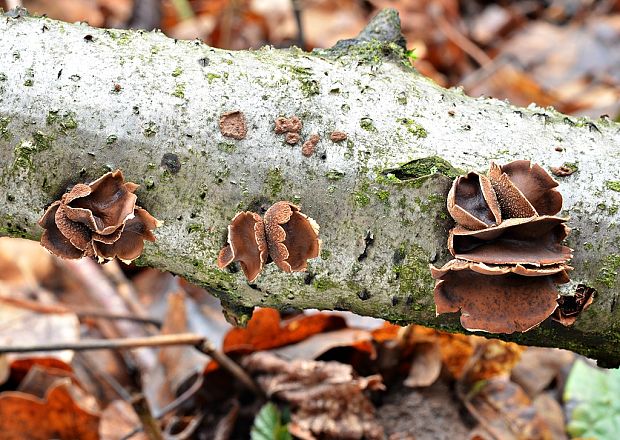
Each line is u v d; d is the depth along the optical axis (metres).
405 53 0.35
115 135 0.32
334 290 0.33
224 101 0.32
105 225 0.31
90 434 0.40
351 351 0.41
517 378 0.42
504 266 0.31
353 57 0.33
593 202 0.32
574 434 0.39
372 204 0.32
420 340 0.41
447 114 0.33
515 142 0.33
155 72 0.32
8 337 0.43
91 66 0.32
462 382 0.41
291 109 0.32
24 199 0.32
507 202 0.31
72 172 0.32
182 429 0.41
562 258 0.31
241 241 0.32
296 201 0.32
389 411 0.40
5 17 0.33
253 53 0.33
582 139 0.33
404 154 0.32
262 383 0.40
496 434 0.40
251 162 0.32
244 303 0.34
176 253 0.33
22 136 0.32
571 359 0.42
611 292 0.33
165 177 0.32
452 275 0.32
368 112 0.32
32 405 0.40
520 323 0.31
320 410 0.39
